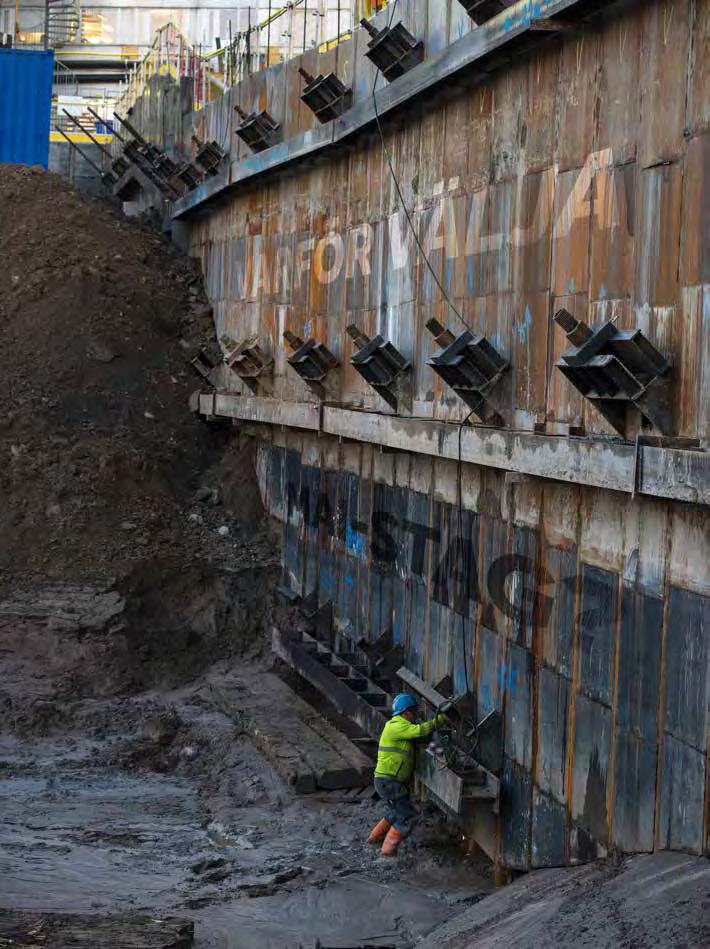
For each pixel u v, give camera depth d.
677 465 8.83
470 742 13.20
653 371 9.50
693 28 9.34
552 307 11.65
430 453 13.89
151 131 32.94
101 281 26.92
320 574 19.94
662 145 9.73
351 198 18.09
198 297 28.06
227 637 21.09
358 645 17.06
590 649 10.79
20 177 29.56
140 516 22.77
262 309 23.11
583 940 8.42
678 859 9.12
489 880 12.95
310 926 11.42
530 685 11.98
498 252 12.91
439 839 14.06
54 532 21.94
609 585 10.47
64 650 19.84
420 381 15.16
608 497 10.51
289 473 21.97
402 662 15.85
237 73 28.44
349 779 15.66
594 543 10.77
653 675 9.70
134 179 31.94
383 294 16.61
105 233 28.80
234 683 19.58
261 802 15.32
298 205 20.88
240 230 24.88
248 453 24.58
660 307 9.72
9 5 44.56
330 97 18.08
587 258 10.96
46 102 31.91
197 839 14.02
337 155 18.77
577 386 10.20
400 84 14.79
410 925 11.52
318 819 14.81
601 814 10.49
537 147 12.03
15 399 24.23
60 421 24.27
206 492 24.17
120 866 12.83
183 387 26.20
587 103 11.04
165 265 29.00
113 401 25.09
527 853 11.95
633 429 10.04
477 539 13.42
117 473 23.34
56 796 15.35
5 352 25.27
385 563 16.72
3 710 18.28
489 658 13.04
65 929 9.89
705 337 9.09
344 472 18.75
